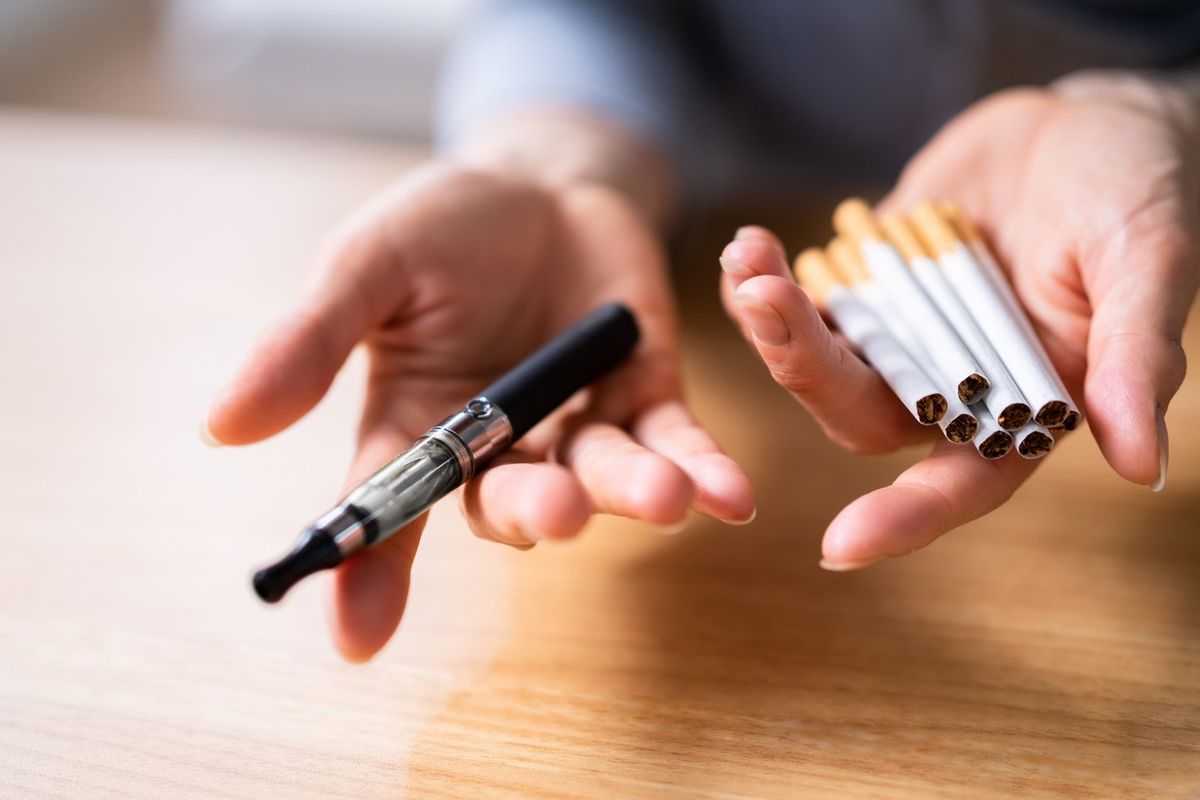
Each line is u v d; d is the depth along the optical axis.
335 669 0.45
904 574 0.48
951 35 0.73
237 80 1.28
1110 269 0.44
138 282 0.66
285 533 0.50
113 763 0.42
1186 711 0.43
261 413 0.44
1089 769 0.41
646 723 0.43
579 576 0.48
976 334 0.44
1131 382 0.40
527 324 0.52
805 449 0.53
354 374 0.59
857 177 0.86
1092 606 0.46
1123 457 0.40
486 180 0.54
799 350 0.41
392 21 1.22
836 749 0.42
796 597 0.47
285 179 0.79
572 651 0.45
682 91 0.74
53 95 1.51
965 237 0.49
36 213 0.75
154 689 0.44
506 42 0.73
